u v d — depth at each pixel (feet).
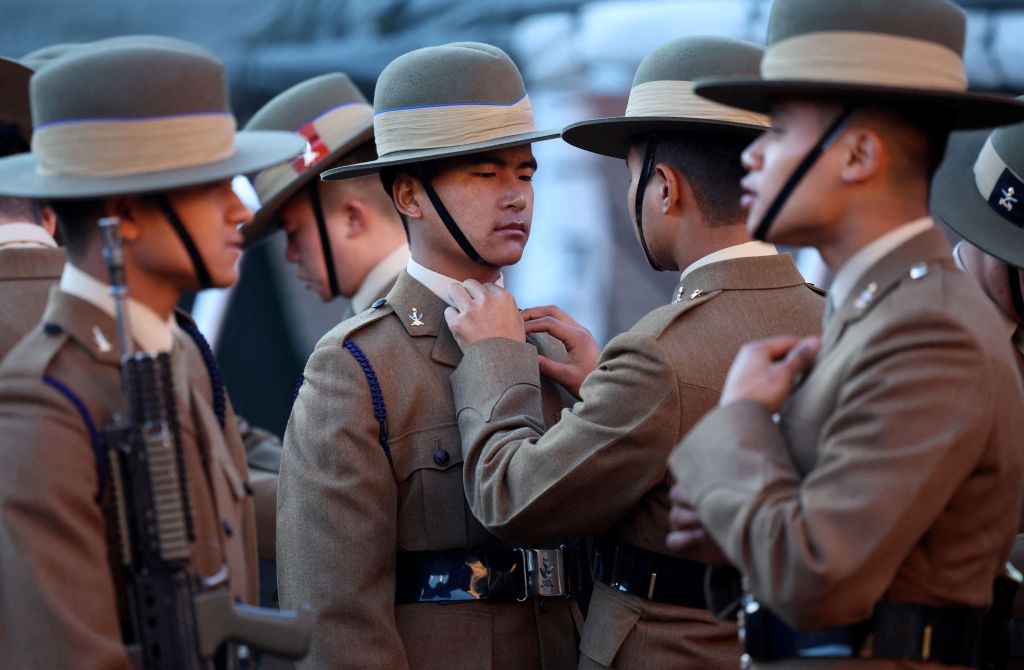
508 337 31.37
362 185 41.06
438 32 67.51
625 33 64.54
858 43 21.90
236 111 69.87
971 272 35.76
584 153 68.90
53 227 32.86
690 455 22.15
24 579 21.79
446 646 31.12
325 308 71.92
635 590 29.43
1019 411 21.81
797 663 21.99
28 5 72.02
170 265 23.98
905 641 21.48
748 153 23.21
